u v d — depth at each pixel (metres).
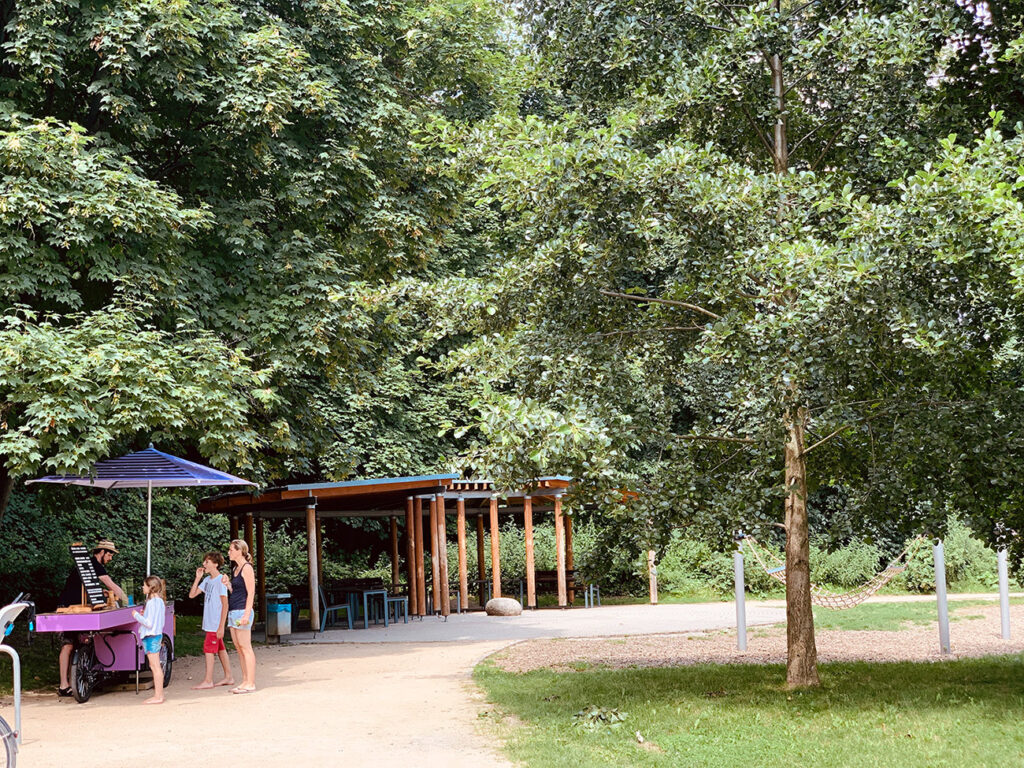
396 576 25.86
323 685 12.52
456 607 26.02
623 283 11.41
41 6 14.51
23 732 9.76
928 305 9.05
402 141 19.27
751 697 10.35
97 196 13.84
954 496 9.62
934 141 10.49
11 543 24.19
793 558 10.99
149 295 14.69
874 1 10.82
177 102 16.58
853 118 10.95
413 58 23.52
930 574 25.92
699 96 10.85
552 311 10.81
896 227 8.59
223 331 16.12
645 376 11.54
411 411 29.38
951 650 14.37
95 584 12.43
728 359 9.66
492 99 27.77
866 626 17.64
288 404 17.02
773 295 9.08
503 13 12.71
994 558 25.98
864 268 8.31
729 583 27.41
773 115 10.98
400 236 18.81
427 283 11.77
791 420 9.21
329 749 8.40
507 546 29.66
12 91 15.26
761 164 11.79
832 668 12.42
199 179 17.25
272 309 16.55
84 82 16.39
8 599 22.23
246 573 12.36
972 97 10.45
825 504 27.50
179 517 29.52
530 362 10.72
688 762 7.57
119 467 13.46
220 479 13.85
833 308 8.67
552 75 12.01
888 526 10.34
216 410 13.82
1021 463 9.08
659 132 11.51
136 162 16.27
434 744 8.47
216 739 9.02
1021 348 10.08
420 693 11.42
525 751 7.99
